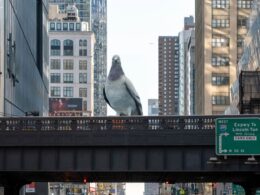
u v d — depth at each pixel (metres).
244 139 43.03
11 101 72.56
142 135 42.88
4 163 43.12
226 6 173.62
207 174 51.91
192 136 42.94
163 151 43.19
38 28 113.56
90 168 43.06
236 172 45.25
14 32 75.31
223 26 173.25
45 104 126.88
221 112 169.50
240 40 172.50
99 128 43.50
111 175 53.53
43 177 57.09
